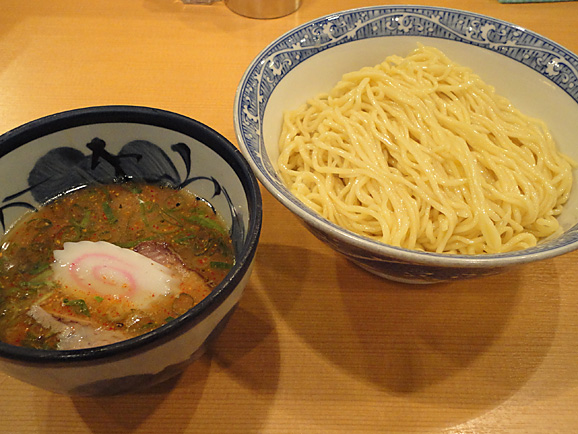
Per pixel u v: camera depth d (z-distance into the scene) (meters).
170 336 0.17
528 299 0.28
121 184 0.27
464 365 0.26
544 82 0.33
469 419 0.24
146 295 0.22
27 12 0.48
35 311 0.22
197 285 0.23
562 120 0.32
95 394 0.20
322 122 0.33
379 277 0.29
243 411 0.24
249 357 0.26
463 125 0.32
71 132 0.24
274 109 0.32
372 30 0.35
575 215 0.29
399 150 0.31
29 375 0.17
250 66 0.30
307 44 0.33
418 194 0.29
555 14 0.48
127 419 0.23
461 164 0.31
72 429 0.23
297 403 0.24
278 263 0.30
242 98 0.28
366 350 0.26
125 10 0.49
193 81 0.41
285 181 0.31
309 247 0.31
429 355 0.26
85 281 0.23
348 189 0.31
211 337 0.20
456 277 0.24
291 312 0.28
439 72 0.35
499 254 0.21
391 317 0.27
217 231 0.25
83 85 0.40
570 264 0.30
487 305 0.28
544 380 0.25
